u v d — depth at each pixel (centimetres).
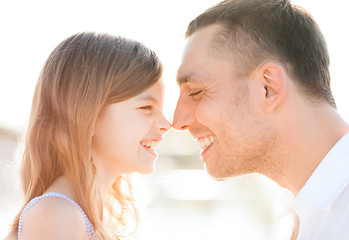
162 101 202
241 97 189
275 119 185
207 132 203
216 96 194
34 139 192
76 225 172
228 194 703
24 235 173
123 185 234
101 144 192
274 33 186
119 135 190
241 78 189
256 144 188
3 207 502
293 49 184
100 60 189
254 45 187
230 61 191
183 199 695
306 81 182
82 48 193
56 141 187
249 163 195
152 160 199
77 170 183
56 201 175
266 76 184
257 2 194
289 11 192
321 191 165
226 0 202
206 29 200
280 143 185
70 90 187
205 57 196
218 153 201
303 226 169
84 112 185
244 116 189
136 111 192
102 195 195
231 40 192
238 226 654
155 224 637
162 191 701
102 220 193
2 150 589
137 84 191
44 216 171
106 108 189
